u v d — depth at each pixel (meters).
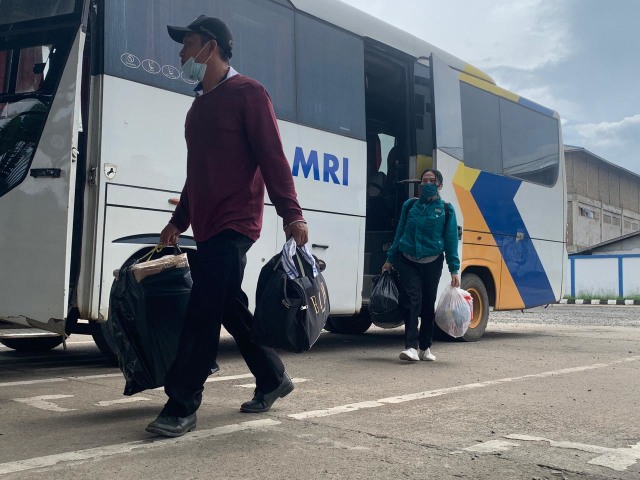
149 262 4.05
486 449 3.60
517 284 10.28
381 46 8.55
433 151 8.73
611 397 5.09
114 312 4.12
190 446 3.55
